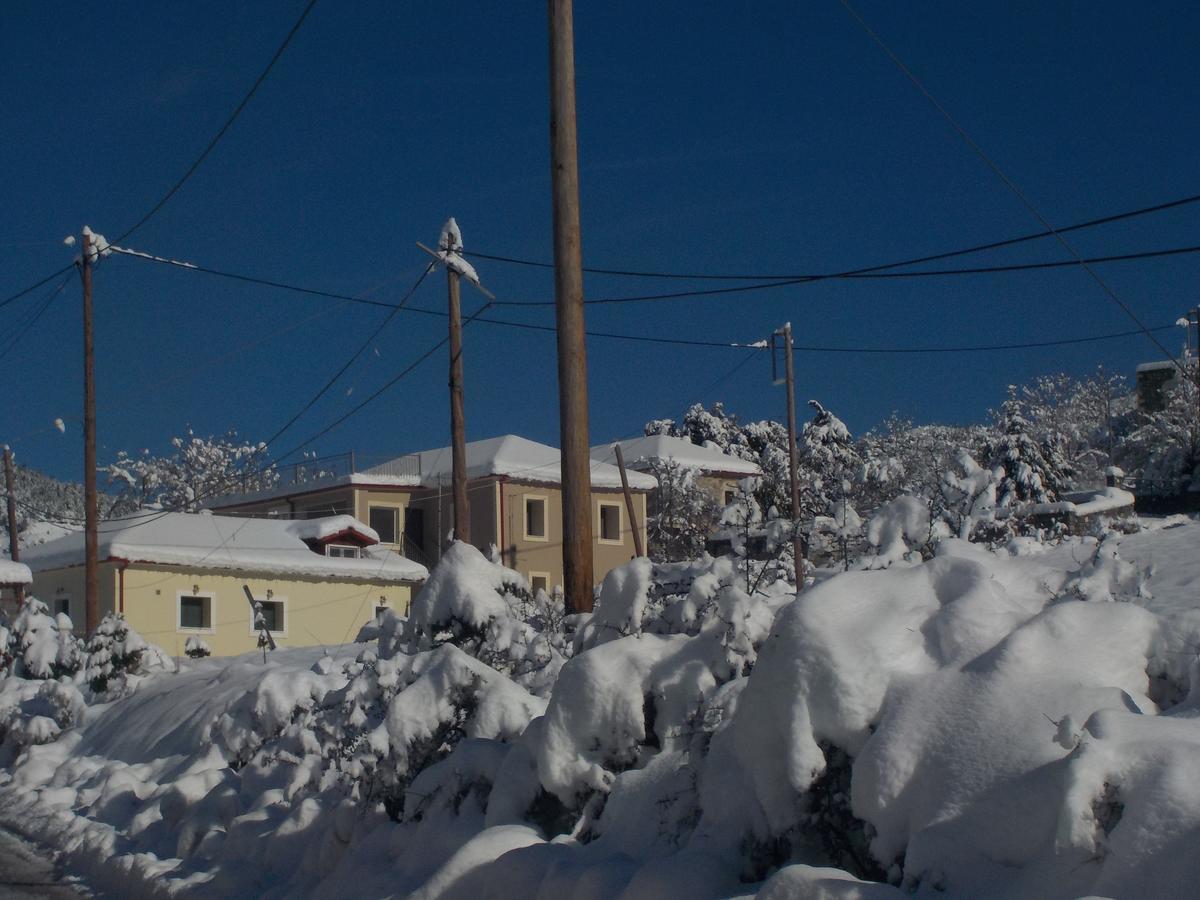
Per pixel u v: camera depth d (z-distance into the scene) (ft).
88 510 89.56
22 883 36.01
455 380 71.72
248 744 42.04
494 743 27.30
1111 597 22.82
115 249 87.15
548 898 20.62
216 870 32.65
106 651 75.72
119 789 44.98
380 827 28.12
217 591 123.85
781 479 165.48
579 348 35.53
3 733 67.26
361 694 32.65
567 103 36.37
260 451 225.35
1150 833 14.14
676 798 22.03
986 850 16.19
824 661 19.24
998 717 17.42
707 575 27.73
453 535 70.33
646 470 167.63
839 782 19.03
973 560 20.77
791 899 16.40
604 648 24.71
